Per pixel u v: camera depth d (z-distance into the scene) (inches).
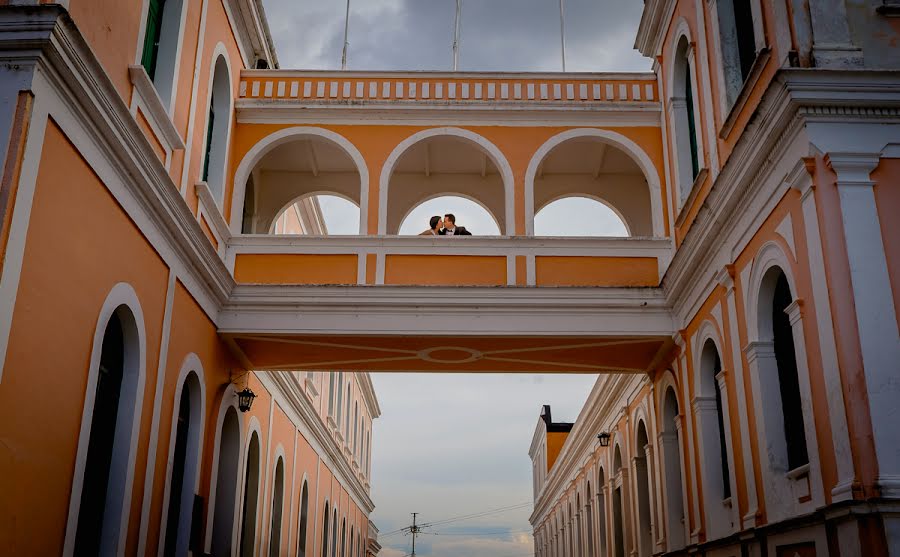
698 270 421.4
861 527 251.8
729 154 367.9
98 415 325.7
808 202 292.5
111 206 316.5
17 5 255.4
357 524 1186.6
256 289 466.0
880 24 310.0
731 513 394.3
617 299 464.8
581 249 481.1
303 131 509.4
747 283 355.3
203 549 434.9
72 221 284.8
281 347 491.8
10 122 250.7
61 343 278.7
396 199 592.4
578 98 515.5
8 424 247.0
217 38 468.1
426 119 513.3
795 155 302.7
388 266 476.7
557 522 1186.6
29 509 259.9
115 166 315.6
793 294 307.1
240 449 512.1
